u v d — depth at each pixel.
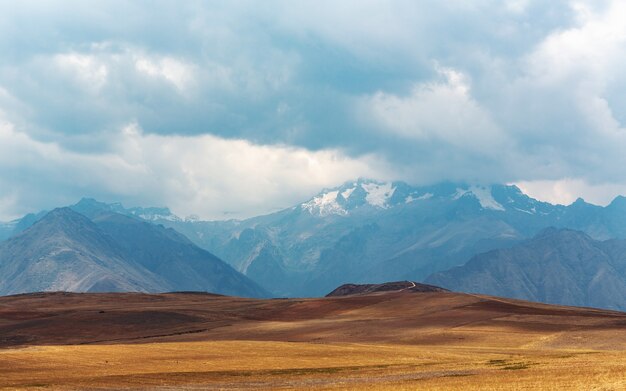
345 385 105.88
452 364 133.62
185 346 163.25
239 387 110.06
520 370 113.62
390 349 166.12
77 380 115.44
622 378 92.88
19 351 145.88
